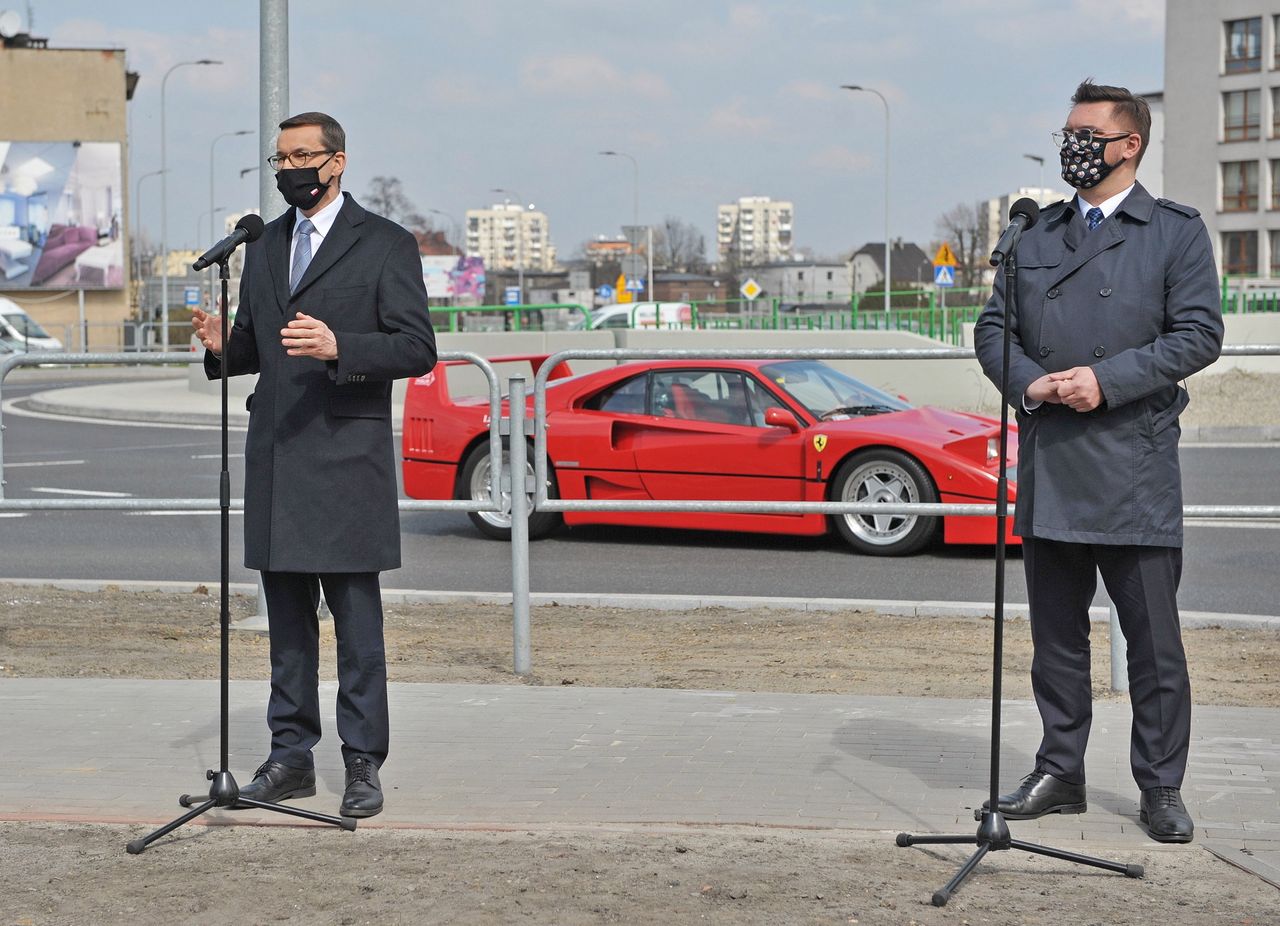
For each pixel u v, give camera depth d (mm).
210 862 4176
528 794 4789
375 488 4633
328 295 4543
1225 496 13219
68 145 62531
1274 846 4277
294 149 4516
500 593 8836
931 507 6605
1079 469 4383
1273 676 6656
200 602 8781
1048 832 4434
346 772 4676
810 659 7117
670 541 11320
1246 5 77062
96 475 15969
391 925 3689
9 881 4023
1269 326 29250
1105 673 6715
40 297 62969
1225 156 78312
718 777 4969
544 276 124000
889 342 24000
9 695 6234
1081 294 4371
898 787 4848
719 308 41625
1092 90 4359
